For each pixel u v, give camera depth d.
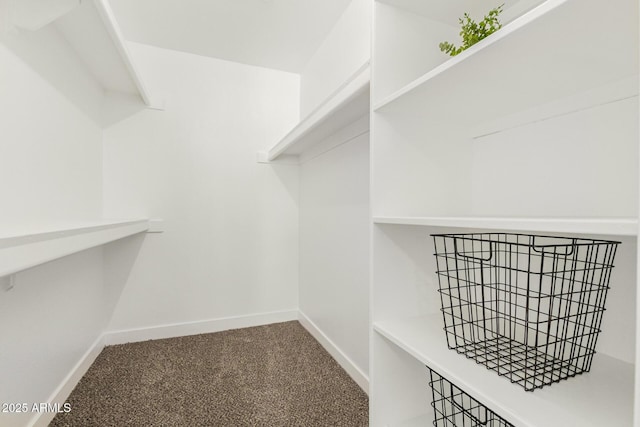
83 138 1.67
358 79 1.10
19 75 1.05
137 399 1.45
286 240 2.57
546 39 0.56
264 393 1.51
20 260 0.62
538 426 0.51
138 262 2.14
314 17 1.87
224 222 2.38
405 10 1.01
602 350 0.75
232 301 2.40
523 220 0.52
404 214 1.00
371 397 0.98
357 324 1.65
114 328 2.08
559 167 0.84
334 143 1.89
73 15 1.21
